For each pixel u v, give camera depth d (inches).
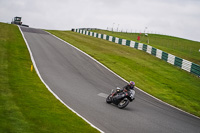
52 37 1459.2
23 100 405.7
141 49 1477.6
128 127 362.6
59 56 916.6
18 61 730.8
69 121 344.2
